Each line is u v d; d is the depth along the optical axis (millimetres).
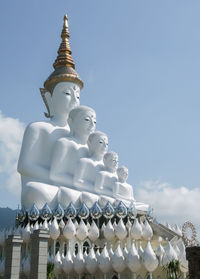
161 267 33688
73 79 50438
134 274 33094
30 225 39688
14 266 27359
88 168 45188
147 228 38844
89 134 47719
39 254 25906
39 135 46781
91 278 35844
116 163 46594
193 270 22703
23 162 45250
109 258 34125
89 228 39062
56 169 44469
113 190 44594
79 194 42156
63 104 49625
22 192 42750
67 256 35688
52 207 40594
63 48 55312
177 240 40656
